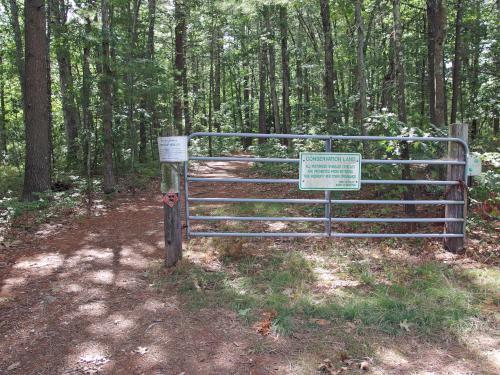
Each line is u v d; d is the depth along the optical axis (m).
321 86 23.20
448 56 17.25
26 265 5.30
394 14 9.76
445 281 4.33
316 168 5.08
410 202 5.16
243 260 5.06
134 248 5.93
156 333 3.48
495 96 13.38
